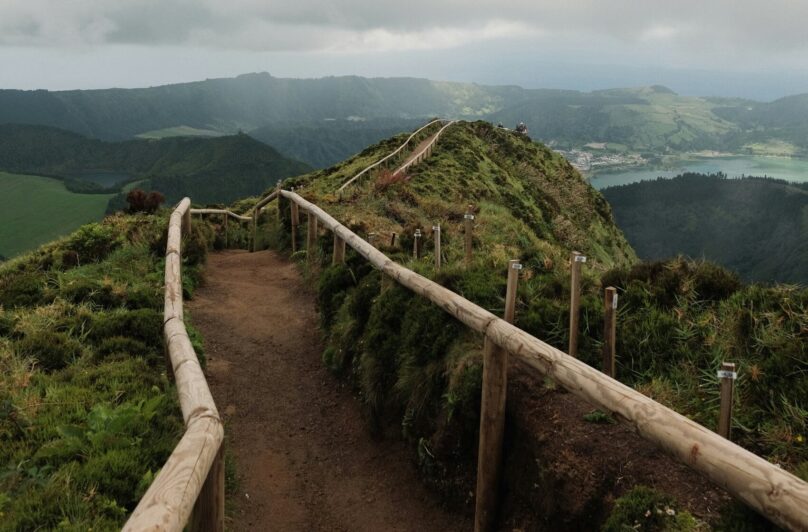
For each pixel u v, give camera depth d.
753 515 2.49
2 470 3.49
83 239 10.48
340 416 5.68
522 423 3.85
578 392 3.08
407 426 4.76
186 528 3.03
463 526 4.11
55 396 4.49
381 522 4.27
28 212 150.62
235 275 10.67
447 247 8.73
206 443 2.61
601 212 39.41
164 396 4.59
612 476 3.23
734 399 3.66
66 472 3.39
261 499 4.45
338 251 7.93
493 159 36.50
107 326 5.98
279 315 8.33
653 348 4.42
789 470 3.07
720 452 2.30
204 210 17.91
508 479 3.82
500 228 14.70
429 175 24.81
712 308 4.72
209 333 7.56
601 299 5.12
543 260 6.69
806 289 4.33
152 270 9.16
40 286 7.80
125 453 3.64
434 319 4.92
